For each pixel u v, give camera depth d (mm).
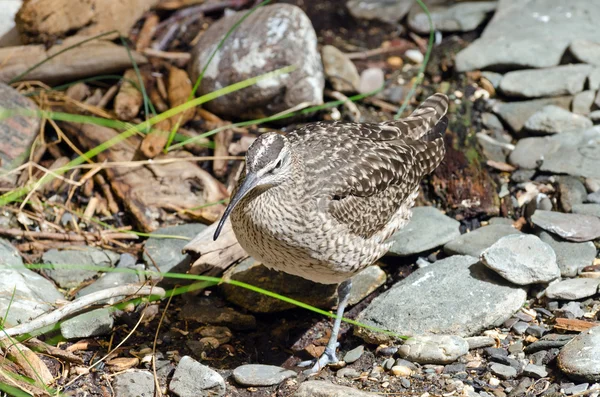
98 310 10359
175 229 11828
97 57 14055
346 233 9602
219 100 13633
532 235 10648
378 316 10195
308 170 9570
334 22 16062
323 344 10469
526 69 14289
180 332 10516
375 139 10320
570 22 15094
